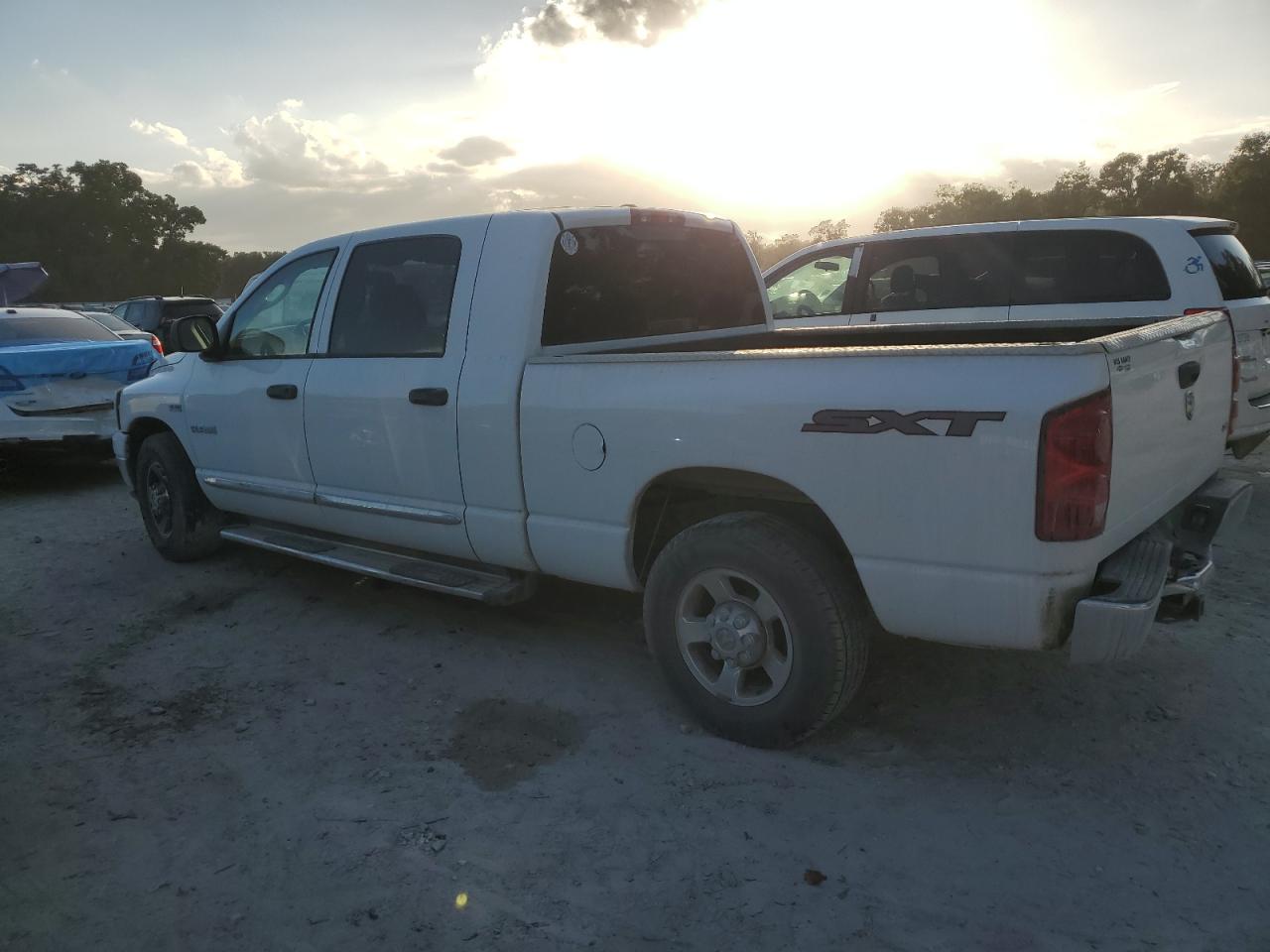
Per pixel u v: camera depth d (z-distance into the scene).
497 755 3.45
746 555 3.21
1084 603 2.74
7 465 9.77
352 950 2.47
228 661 4.40
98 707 3.96
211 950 2.49
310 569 5.73
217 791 3.27
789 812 3.01
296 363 4.76
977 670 3.97
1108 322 4.12
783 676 3.26
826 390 3.02
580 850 2.86
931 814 2.97
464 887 2.71
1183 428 3.28
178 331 5.03
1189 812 2.93
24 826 3.09
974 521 2.79
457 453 4.04
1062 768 3.21
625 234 4.31
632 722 3.66
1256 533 5.78
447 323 4.10
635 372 3.47
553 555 3.86
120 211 93.94
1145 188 78.38
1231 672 3.86
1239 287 6.46
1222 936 2.40
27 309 9.84
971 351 2.79
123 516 7.41
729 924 2.51
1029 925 2.46
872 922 2.50
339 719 3.78
